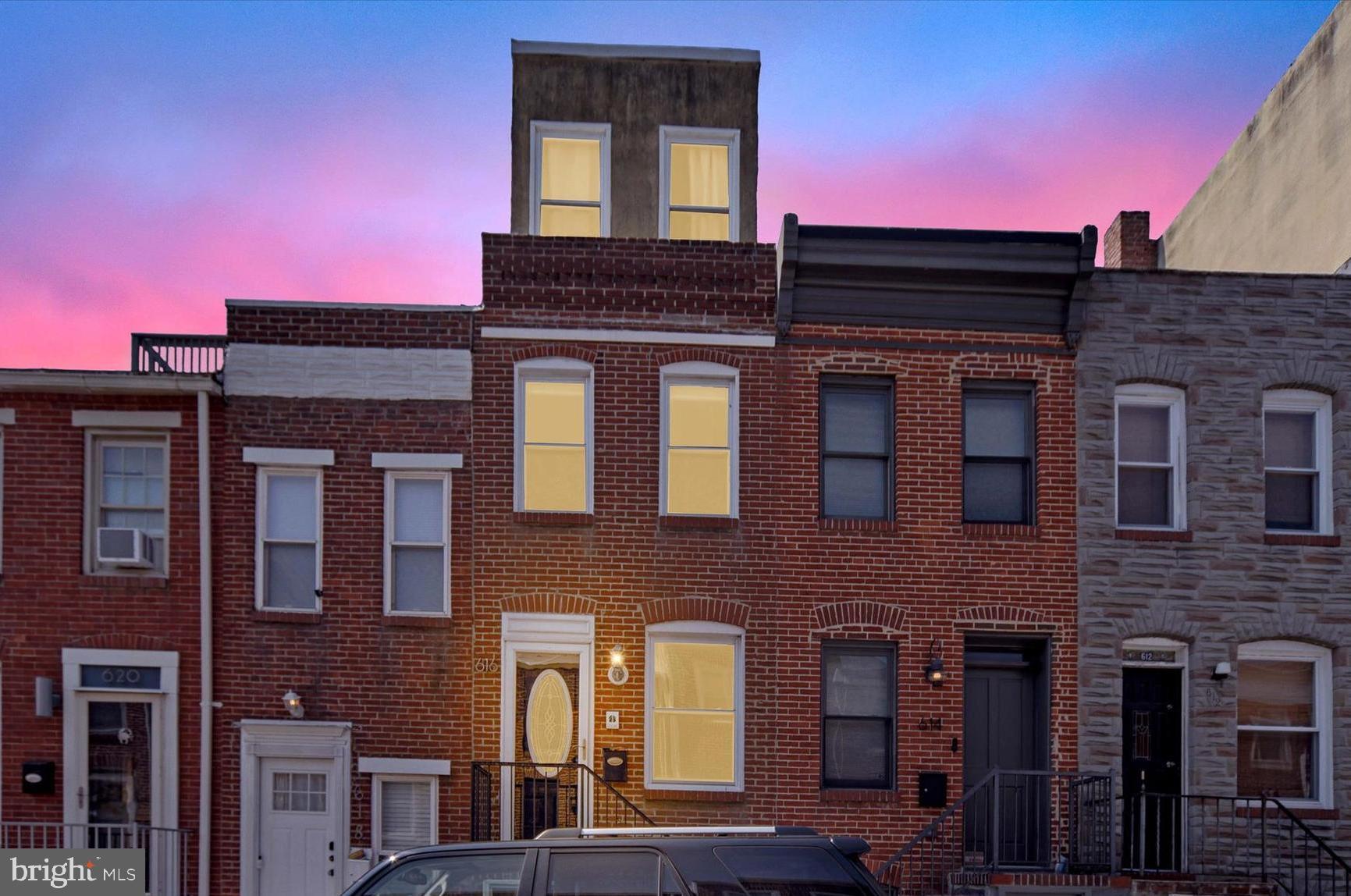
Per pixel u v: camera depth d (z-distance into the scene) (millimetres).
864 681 12359
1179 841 12117
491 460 12234
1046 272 12234
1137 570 12281
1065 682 12133
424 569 12336
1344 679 12180
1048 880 11031
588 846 6777
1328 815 12008
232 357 12242
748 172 13562
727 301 12492
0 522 12211
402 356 12312
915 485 12359
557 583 12117
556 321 12375
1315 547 12359
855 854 6828
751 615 12141
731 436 12477
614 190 13430
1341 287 12656
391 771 11898
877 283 12367
